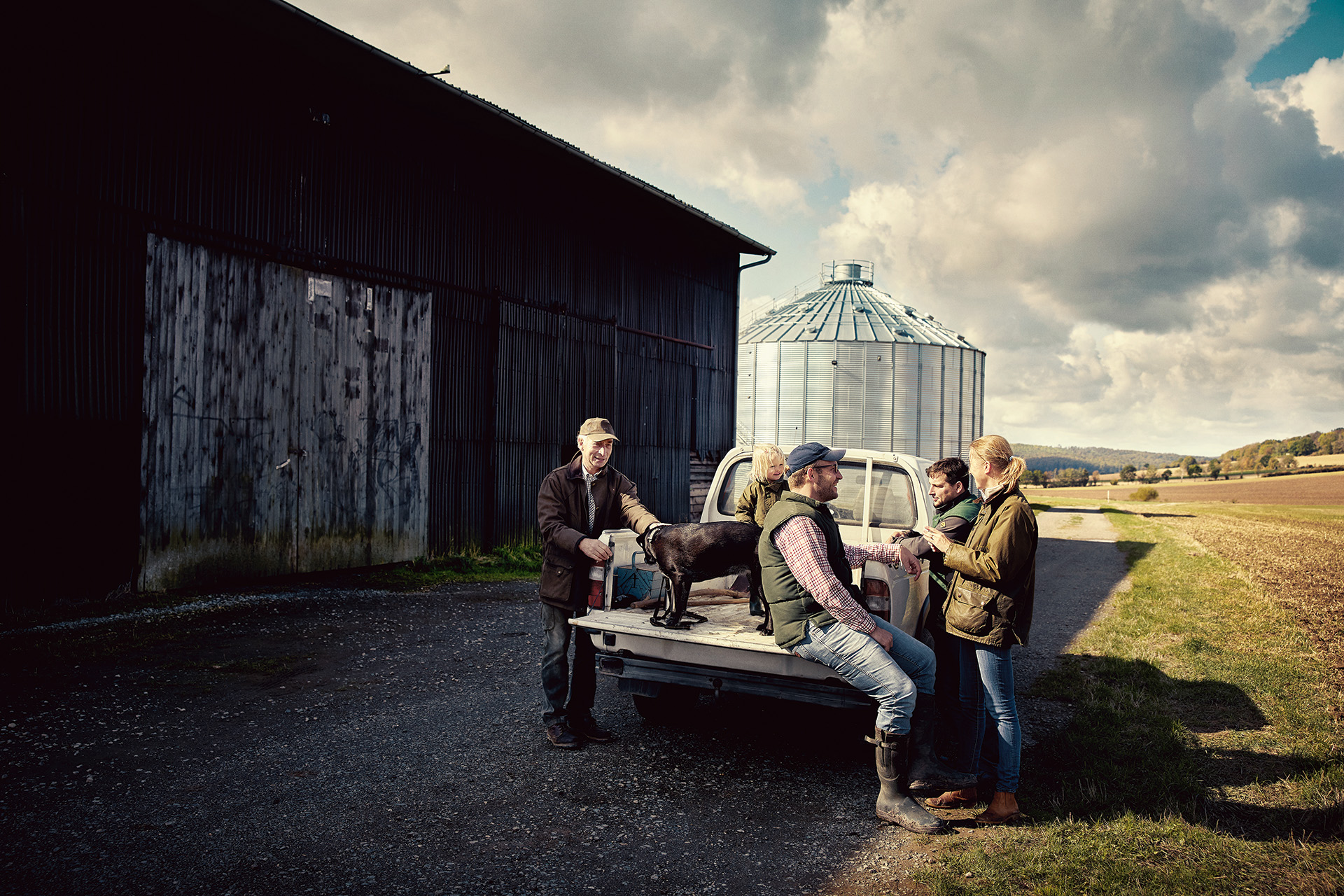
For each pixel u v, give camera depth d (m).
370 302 10.23
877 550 3.96
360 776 3.98
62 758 3.99
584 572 4.54
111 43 7.49
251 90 8.78
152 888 2.83
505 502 12.67
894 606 4.26
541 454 13.50
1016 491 3.69
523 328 13.04
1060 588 12.12
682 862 3.20
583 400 14.59
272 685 5.46
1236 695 5.75
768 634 4.11
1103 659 6.91
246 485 8.75
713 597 5.17
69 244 7.19
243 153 8.70
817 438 35.97
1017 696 5.86
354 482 10.04
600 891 2.95
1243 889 2.96
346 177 9.93
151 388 7.81
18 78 6.82
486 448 12.32
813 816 3.68
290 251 9.24
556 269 13.79
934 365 36.81
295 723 4.72
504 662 6.40
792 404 36.38
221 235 8.49
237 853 3.12
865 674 3.50
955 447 38.06
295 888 2.88
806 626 3.56
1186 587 11.79
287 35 8.80
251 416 8.79
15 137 6.81
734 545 4.16
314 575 9.57
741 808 3.74
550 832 3.42
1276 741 4.77
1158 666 6.68
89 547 7.38
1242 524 31.44
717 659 4.03
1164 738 4.70
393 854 3.18
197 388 8.23
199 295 8.24
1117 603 10.37
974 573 3.63
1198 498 72.19
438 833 3.38
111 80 7.50
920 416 36.44
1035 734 4.96
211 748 4.25
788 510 3.59
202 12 8.23
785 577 3.62
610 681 6.07
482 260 12.16
